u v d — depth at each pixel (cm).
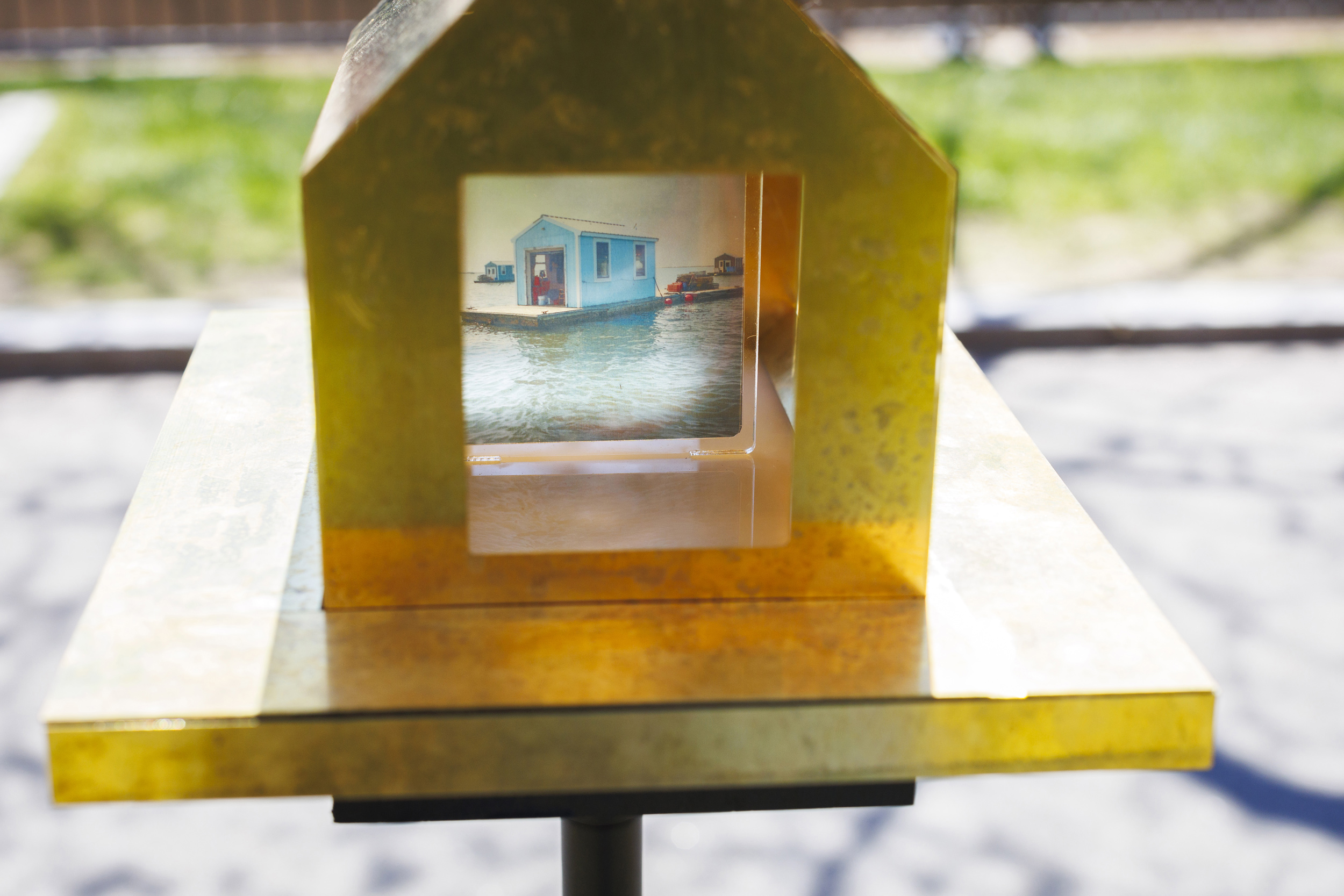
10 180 614
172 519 90
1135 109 735
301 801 240
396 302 72
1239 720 259
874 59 878
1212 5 1043
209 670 72
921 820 234
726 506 90
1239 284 516
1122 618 79
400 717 68
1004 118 721
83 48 930
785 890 217
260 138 691
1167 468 377
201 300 496
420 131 68
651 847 228
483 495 92
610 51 67
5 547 328
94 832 230
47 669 277
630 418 96
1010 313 484
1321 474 372
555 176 89
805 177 71
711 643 76
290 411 110
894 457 78
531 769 70
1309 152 665
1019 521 93
